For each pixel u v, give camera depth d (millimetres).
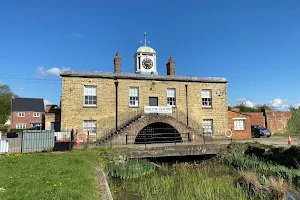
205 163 18328
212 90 25578
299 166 13203
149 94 23562
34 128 36438
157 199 10039
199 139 22359
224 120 25547
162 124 24641
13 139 23062
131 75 23312
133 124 20562
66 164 10828
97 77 22266
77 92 21609
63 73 21359
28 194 6488
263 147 17891
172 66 26844
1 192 6555
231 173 14734
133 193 11047
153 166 16328
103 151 16000
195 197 10234
